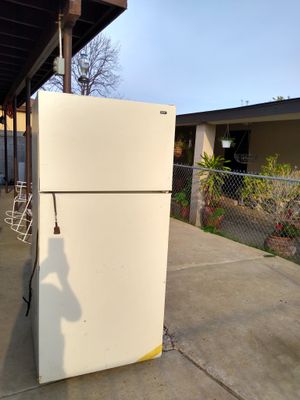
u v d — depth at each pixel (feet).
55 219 5.81
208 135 21.77
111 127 5.96
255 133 27.73
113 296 6.52
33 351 7.35
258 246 16.88
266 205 16.80
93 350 6.55
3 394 6.08
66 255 5.99
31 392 6.16
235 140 29.81
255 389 6.57
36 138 6.15
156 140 6.37
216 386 6.59
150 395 6.25
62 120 5.59
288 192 15.87
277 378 6.94
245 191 18.89
